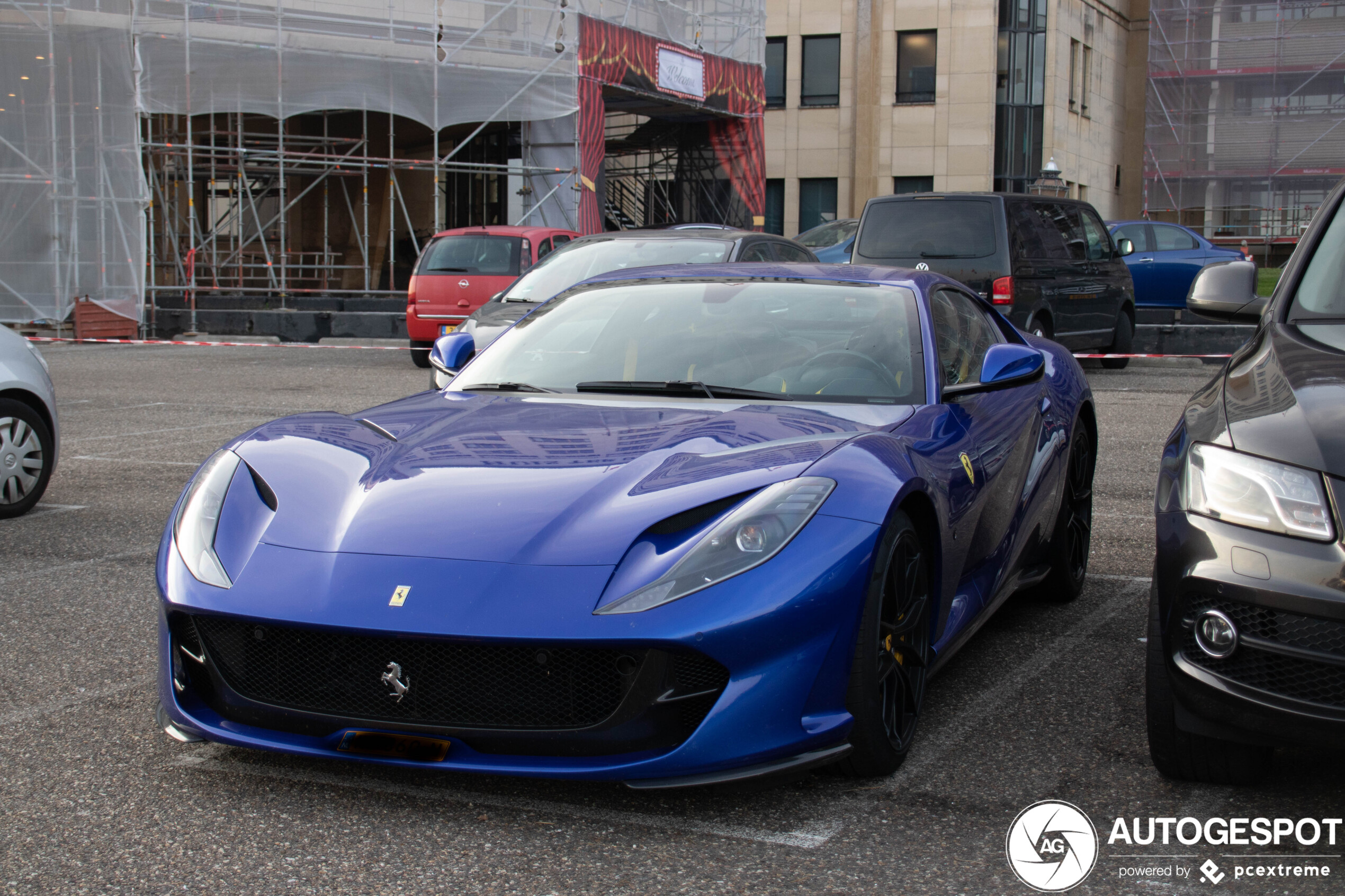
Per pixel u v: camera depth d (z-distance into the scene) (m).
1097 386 12.15
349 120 27.17
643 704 2.59
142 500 6.45
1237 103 39.25
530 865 2.49
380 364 14.81
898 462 2.97
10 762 3.04
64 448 8.26
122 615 4.35
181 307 21.22
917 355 3.63
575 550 2.67
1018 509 3.96
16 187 18.11
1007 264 11.09
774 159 40.16
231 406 10.50
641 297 4.06
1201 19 39.09
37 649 3.96
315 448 3.20
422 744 2.69
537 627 2.54
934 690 3.63
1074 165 40.22
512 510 2.79
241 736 2.80
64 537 5.58
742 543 2.66
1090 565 5.28
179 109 19.27
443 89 21.75
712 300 3.96
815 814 2.73
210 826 2.67
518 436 3.20
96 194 18.55
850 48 38.88
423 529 2.78
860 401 3.46
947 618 3.39
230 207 22.95
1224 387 3.06
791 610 2.62
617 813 2.73
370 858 2.52
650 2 26.22
